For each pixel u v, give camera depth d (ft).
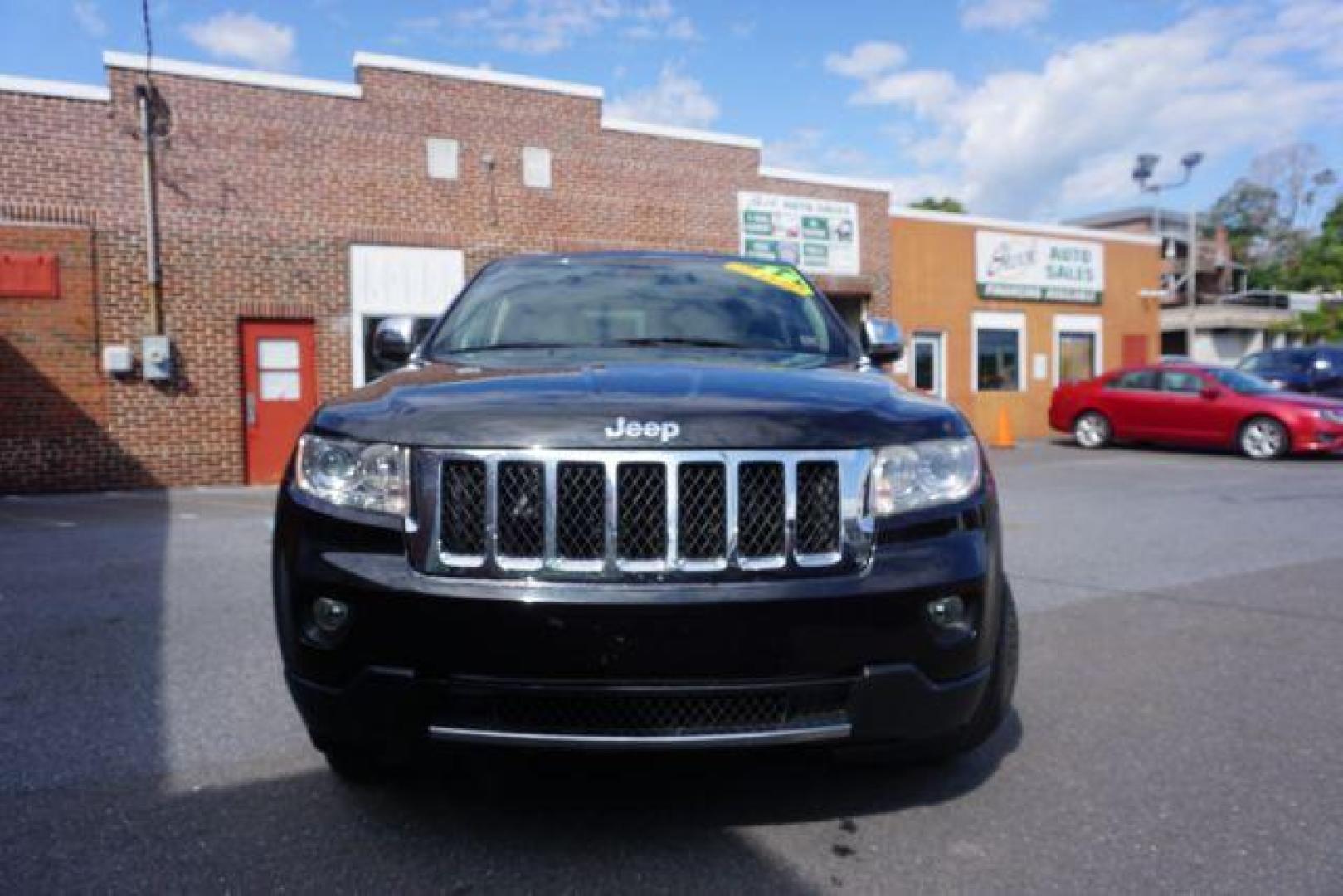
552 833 8.65
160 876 7.93
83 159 37.70
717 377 8.95
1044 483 38.45
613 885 7.76
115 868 8.07
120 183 38.40
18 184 36.68
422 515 7.71
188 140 39.63
